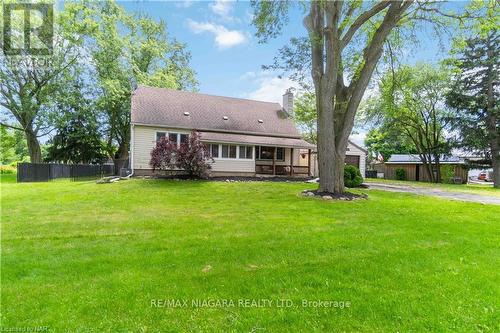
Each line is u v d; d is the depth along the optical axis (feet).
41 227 21.45
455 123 81.00
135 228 21.39
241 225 22.61
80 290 11.41
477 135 76.28
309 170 76.13
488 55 74.43
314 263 14.60
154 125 61.41
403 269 13.94
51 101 74.38
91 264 14.12
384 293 11.43
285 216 26.37
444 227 22.95
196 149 55.16
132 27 88.38
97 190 42.73
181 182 51.57
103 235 19.44
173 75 98.43
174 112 66.54
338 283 12.28
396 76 51.21
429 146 97.91
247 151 69.46
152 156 54.39
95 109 82.17
